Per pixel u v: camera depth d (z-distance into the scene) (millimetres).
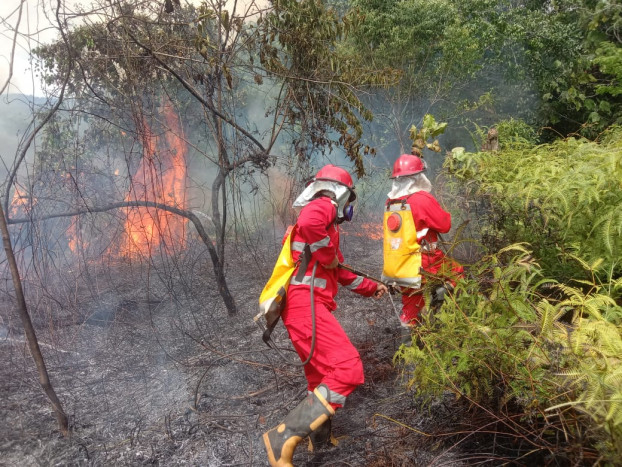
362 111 6086
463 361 2676
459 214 4836
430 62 11625
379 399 3561
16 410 3615
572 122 11969
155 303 5672
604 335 2311
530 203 3732
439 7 11141
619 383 2105
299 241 3123
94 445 3230
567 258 3520
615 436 2064
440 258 3826
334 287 3232
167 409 3619
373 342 4379
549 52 11930
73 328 5023
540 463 2580
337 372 2857
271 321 3047
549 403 2381
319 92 5875
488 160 4527
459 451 2854
